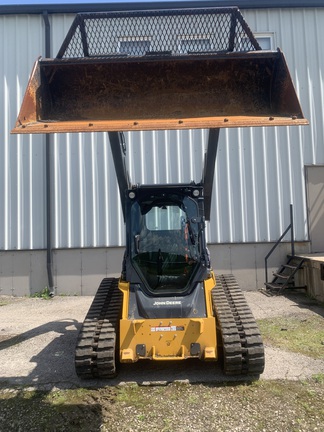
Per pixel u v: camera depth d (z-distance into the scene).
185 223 4.84
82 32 4.16
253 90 4.07
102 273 10.22
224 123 3.19
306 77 10.72
